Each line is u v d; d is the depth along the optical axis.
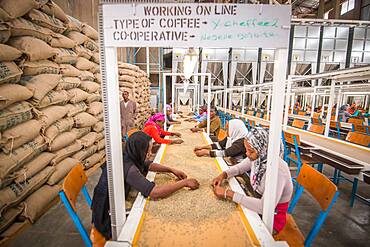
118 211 0.83
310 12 14.64
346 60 10.26
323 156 2.16
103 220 1.18
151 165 1.46
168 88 9.88
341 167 1.87
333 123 5.60
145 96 7.46
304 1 13.30
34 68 2.00
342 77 2.89
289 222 1.39
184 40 0.71
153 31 0.70
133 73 5.69
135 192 1.39
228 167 1.56
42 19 2.09
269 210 0.87
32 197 1.91
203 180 1.33
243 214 0.96
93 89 3.13
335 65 10.30
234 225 0.89
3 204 1.56
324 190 1.15
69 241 1.76
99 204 1.18
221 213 0.97
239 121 2.36
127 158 1.24
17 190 1.71
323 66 10.29
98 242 1.16
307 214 2.26
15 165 1.67
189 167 1.57
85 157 2.95
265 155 1.25
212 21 0.69
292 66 10.25
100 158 3.33
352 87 4.75
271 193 0.86
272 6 0.69
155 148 2.60
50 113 2.18
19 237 1.78
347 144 2.65
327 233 1.96
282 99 0.76
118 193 0.82
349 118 6.40
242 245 0.77
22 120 1.84
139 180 1.11
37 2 1.98
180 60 9.25
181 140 2.38
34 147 1.93
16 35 1.86
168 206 1.02
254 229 0.85
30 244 1.72
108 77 0.73
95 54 3.27
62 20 2.51
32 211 1.82
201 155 1.86
